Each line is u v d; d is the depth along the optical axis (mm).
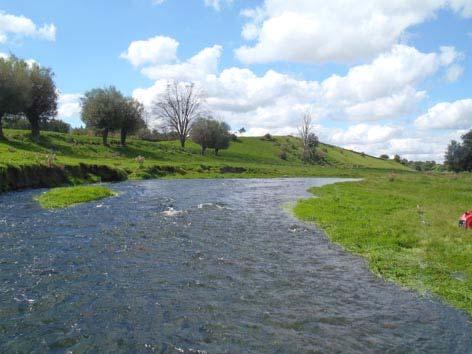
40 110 72938
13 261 14375
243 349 8922
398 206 29453
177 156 96688
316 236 19750
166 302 11242
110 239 17922
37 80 71438
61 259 14758
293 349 8984
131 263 14562
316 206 28844
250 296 11828
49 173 40969
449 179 61469
